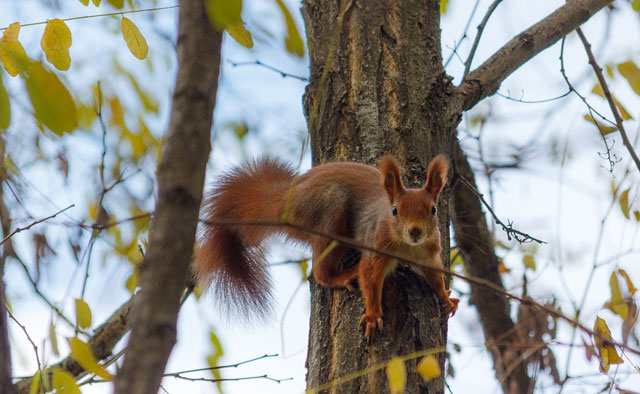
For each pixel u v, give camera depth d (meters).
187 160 4.06
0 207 7.84
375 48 8.61
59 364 9.27
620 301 7.46
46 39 5.84
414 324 7.24
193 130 4.08
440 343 7.40
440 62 8.90
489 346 6.76
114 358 7.23
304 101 9.04
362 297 7.50
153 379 3.86
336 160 8.30
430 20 9.02
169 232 4.01
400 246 8.57
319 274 8.18
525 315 9.11
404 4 8.92
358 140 8.33
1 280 5.45
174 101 4.11
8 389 5.16
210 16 3.90
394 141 8.32
